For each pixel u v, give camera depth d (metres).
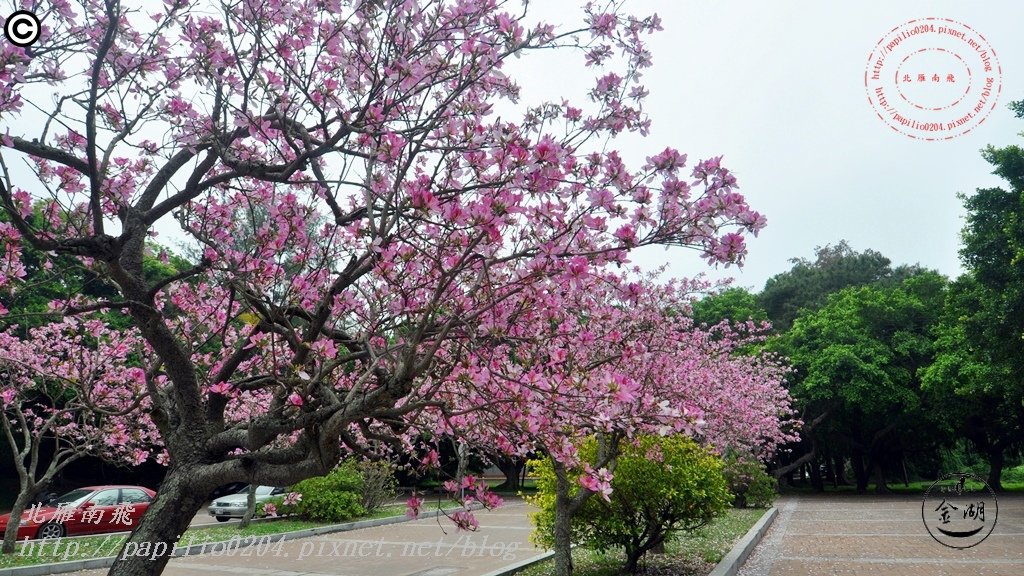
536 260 3.39
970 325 14.89
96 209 3.64
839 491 28.91
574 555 9.21
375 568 9.28
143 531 3.68
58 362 5.98
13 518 9.59
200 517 18.02
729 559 8.20
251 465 3.61
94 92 3.59
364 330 4.37
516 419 3.45
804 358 23.20
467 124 4.04
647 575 7.67
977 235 14.40
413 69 3.99
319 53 4.15
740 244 3.38
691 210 3.45
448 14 4.17
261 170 4.22
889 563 8.83
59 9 4.04
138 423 6.89
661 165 3.54
